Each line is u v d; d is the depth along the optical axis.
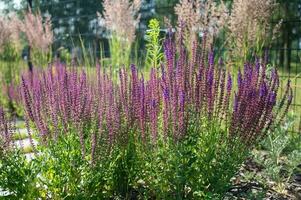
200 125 2.86
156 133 2.78
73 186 2.84
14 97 7.01
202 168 2.87
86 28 8.60
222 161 2.85
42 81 3.93
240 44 5.04
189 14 4.92
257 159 3.81
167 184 2.85
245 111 2.82
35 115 2.88
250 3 4.89
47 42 8.02
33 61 8.31
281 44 8.80
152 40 3.80
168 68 2.90
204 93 2.84
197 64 2.96
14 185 2.82
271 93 2.86
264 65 3.04
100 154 2.82
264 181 3.60
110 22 6.45
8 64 8.50
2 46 8.43
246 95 2.83
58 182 2.85
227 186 2.96
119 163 3.12
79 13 8.81
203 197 2.90
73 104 2.85
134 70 3.02
